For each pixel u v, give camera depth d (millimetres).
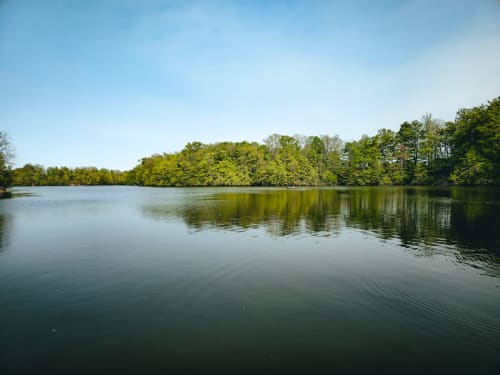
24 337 6398
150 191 75688
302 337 6281
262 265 11141
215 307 7680
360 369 5285
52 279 9867
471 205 29594
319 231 17625
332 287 8961
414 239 15344
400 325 6777
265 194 54406
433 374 5156
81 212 28688
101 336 6398
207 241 15203
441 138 76062
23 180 134000
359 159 94125
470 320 7000
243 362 5480
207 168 99875
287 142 110188
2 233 18109
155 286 9141
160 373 5211
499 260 11641
